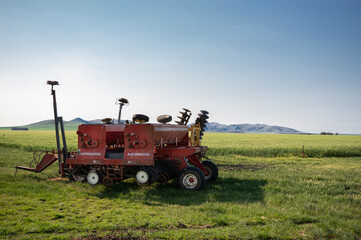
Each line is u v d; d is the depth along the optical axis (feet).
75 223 20.44
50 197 27.99
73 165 35.76
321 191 33.27
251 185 36.04
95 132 33.78
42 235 17.97
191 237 17.75
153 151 31.55
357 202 28.32
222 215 22.44
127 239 17.57
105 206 25.75
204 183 32.07
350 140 165.89
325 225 20.47
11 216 21.62
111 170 34.24
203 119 54.13
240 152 83.92
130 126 32.09
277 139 169.17
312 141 148.36
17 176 38.86
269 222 21.18
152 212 23.44
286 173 46.57
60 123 36.58
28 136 168.25
